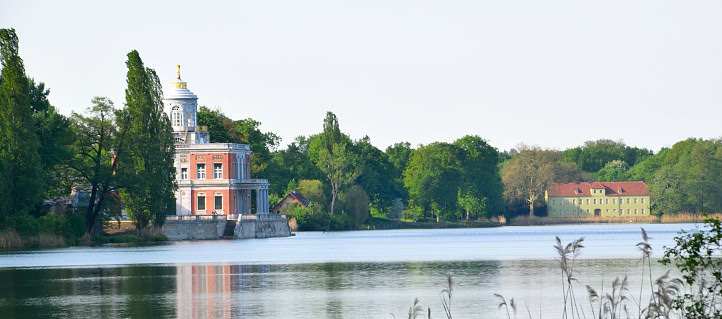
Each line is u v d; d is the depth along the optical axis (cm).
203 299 17550
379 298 17438
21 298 17888
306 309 16125
